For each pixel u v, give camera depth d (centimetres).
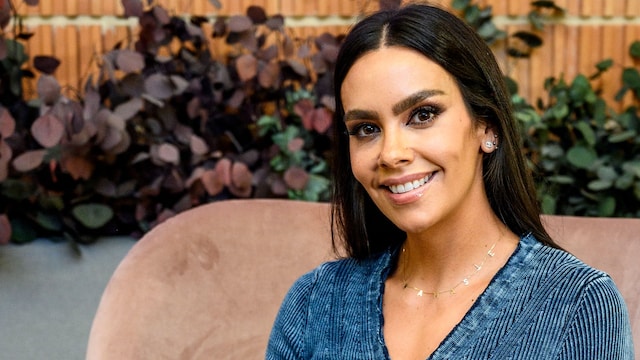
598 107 194
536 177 174
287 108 192
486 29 198
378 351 105
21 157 175
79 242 185
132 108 180
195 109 187
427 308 106
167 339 144
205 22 193
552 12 201
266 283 154
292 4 199
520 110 194
